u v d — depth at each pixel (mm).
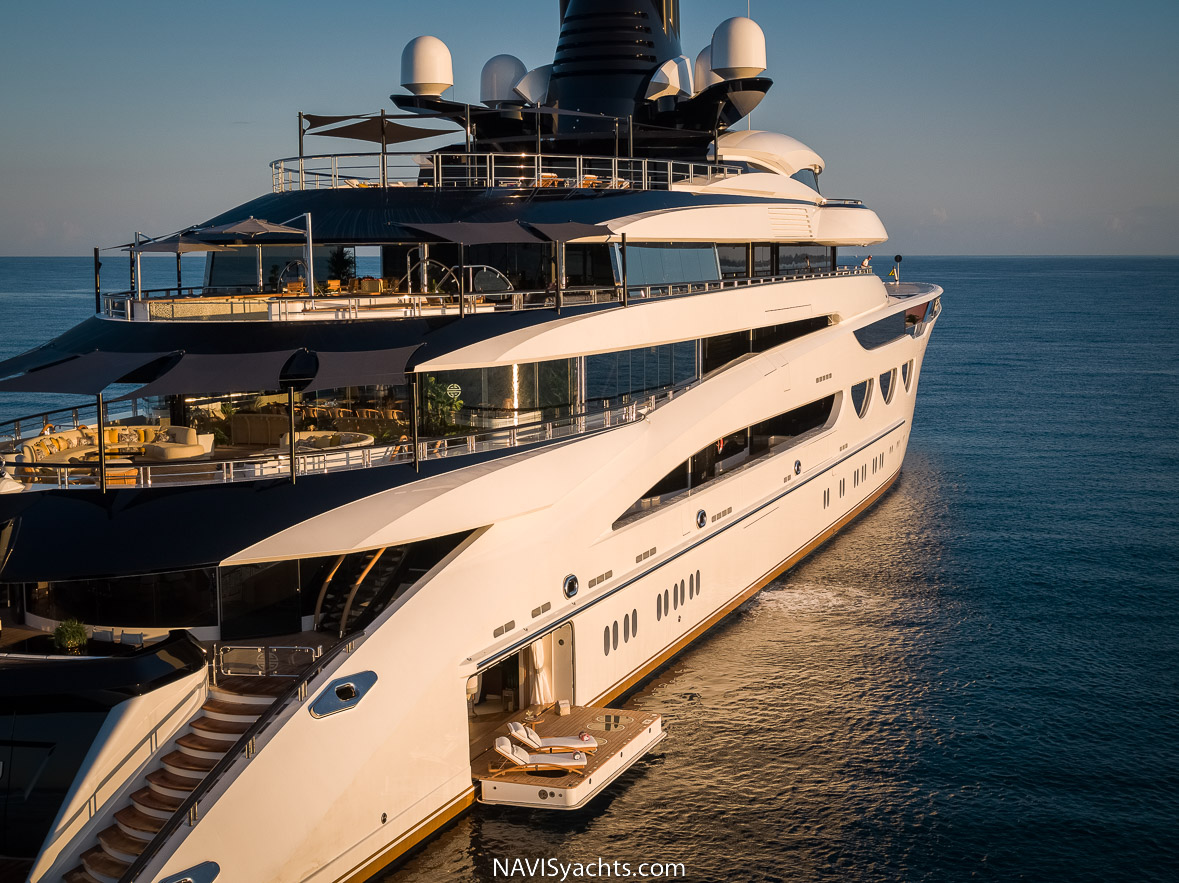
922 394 92875
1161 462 60344
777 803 21781
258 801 16531
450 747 20047
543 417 23734
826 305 36688
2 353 105500
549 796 20531
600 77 37219
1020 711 26156
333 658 17781
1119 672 28703
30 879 15914
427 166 29141
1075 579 36875
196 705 17906
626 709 25641
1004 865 19953
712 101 34188
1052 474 56188
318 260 27531
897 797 22125
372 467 19891
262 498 18797
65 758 16578
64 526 18125
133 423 25016
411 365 20031
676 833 20625
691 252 30094
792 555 36906
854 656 29344
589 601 23750
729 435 32062
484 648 20625
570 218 26672
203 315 21531
